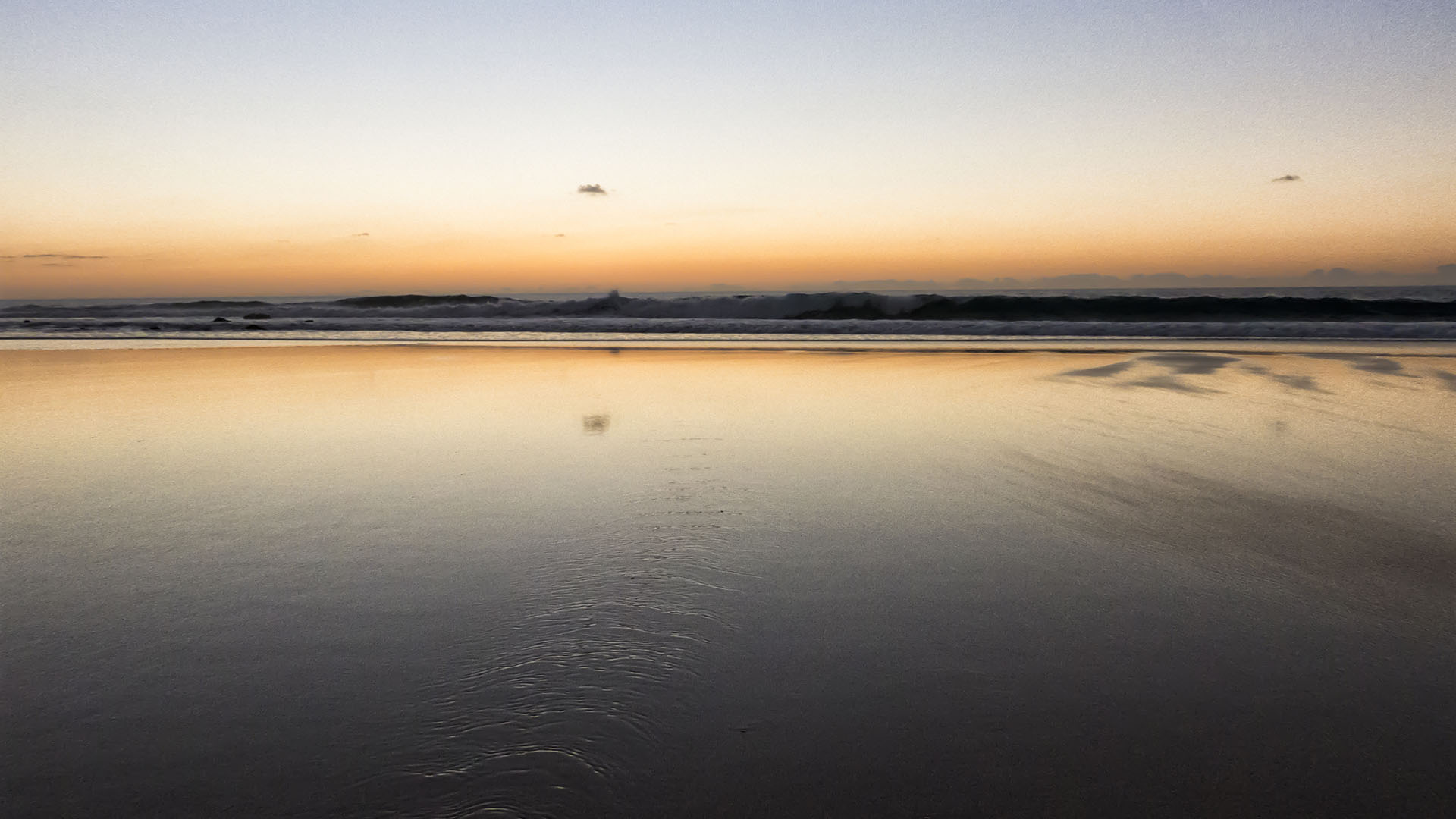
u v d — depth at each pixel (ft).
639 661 8.04
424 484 14.93
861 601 9.61
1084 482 15.12
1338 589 10.04
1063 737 6.84
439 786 6.10
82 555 11.10
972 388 28.02
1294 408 23.38
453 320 68.49
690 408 23.72
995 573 10.59
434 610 9.21
